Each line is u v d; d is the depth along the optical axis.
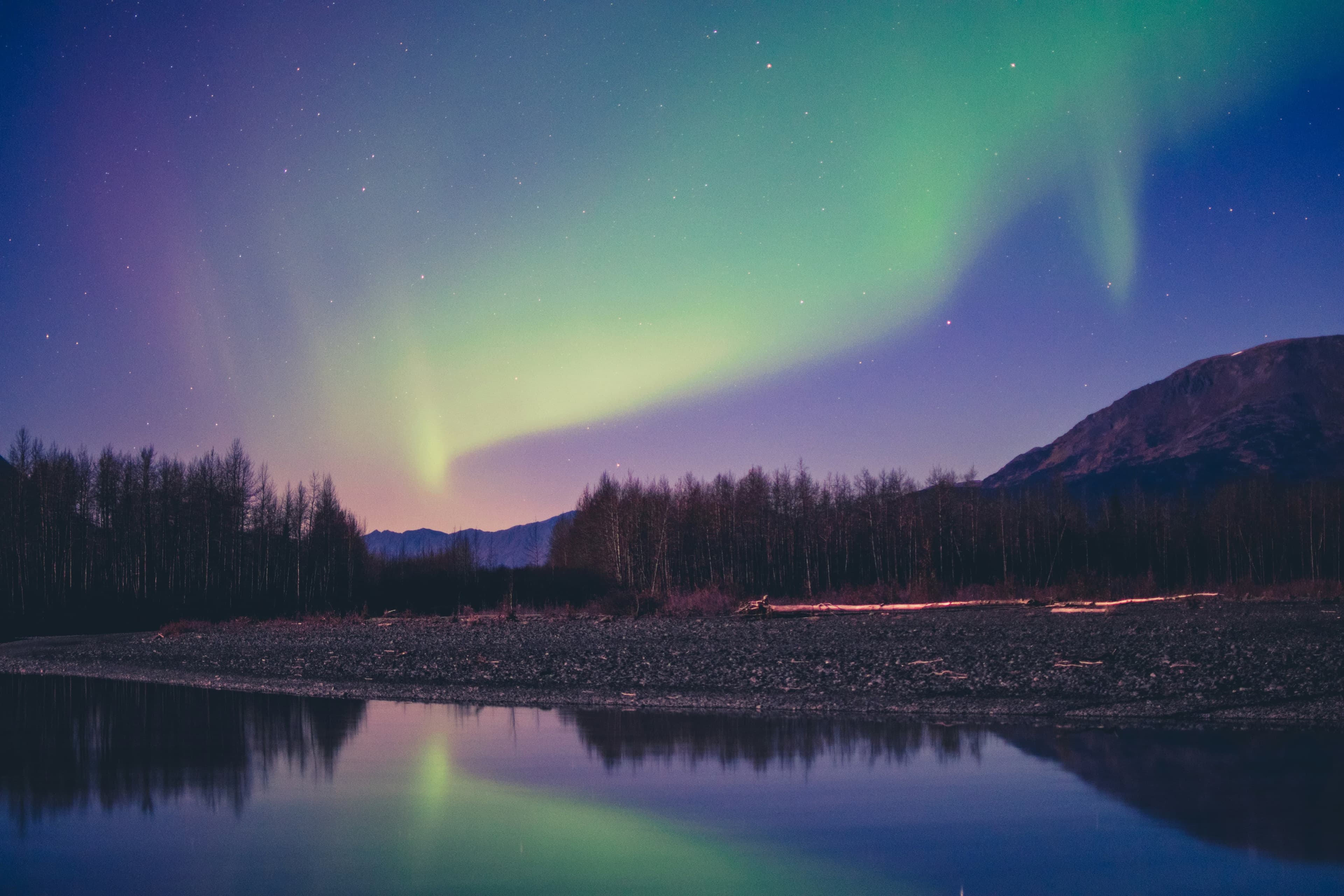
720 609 51.25
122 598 65.94
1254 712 14.77
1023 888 7.16
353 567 82.69
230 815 9.92
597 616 50.75
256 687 22.98
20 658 36.16
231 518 78.56
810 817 9.45
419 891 7.31
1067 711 15.51
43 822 9.67
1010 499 107.62
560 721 16.19
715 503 86.00
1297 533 95.75
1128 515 107.50
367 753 13.44
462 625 47.59
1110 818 9.12
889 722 15.16
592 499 87.06
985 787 10.52
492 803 10.32
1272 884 7.16
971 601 50.31
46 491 70.88
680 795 10.49
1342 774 10.73
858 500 90.06
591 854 8.27
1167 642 24.98
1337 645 22.31
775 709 16.83
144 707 19.42
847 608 46.75
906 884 7.34
